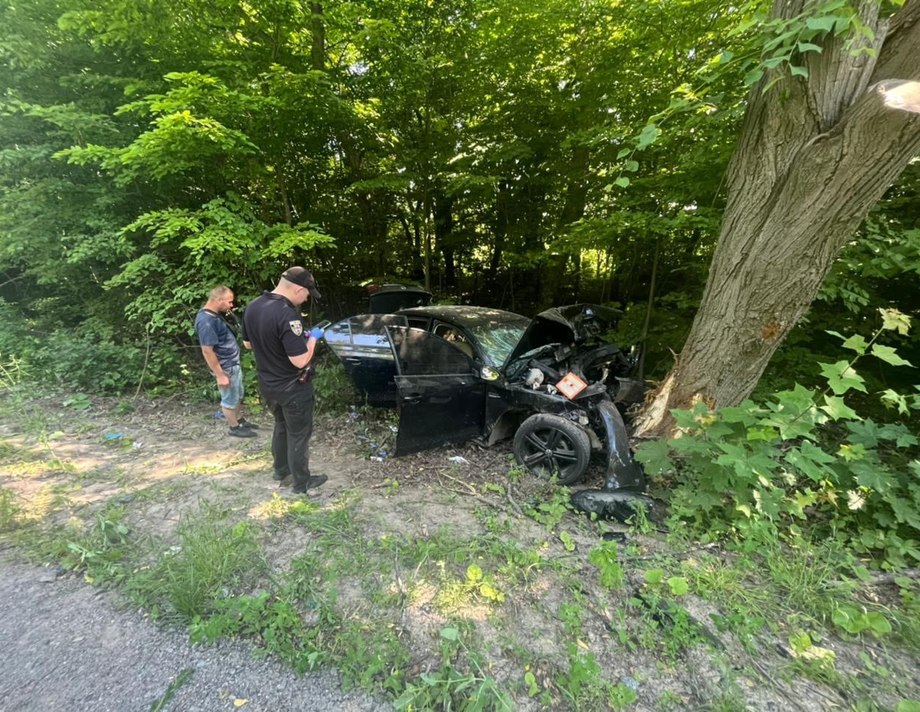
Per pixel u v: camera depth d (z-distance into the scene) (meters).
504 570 2.18
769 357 2.97
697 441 2.65
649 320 5.35
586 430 3.25
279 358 2.62
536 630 1.85
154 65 5.20
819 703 1.55
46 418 4.17
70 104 4.75
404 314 4.64
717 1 4.13
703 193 4.41
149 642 1.72
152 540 2.35
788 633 1.87
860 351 2.19
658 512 2.74
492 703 1.51
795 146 2.41
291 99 4.88
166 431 4.05
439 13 5.63
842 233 2.46
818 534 2.55
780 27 2.07
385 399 4.41
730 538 2.51
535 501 2.97
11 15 4.74
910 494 2.52
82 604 1.90
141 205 5.66
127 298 5.93
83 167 5.32
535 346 3.88
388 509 2.78
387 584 2.08
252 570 2.12
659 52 4.79
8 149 5.04
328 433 4.14
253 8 4.81
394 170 7.19
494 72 6.36
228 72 4.94
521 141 6.84
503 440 3.98
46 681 1.53
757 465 2.26
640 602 1.99
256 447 3.73
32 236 5.32
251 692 1.53
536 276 9.86
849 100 2.23
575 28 5.74
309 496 2.89
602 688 1.58
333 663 1.65
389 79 5.88
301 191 6.74
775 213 2.56
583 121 6.31
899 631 1.87
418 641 1.77
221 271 5.09
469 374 3.74
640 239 5.35
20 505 2.64
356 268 8.67
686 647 1.76
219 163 5.30
